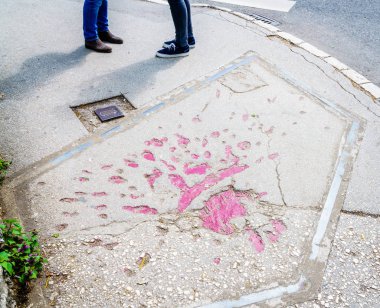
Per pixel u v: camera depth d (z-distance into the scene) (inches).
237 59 169.0
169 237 97.5
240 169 117.3
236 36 186.5
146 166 116.7
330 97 149.2
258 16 213.2
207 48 176.4
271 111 140.3
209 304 84.4
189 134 128.9
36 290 85.0
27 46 171.3
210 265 91.8
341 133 132.2
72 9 205.5
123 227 99.4
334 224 103.0
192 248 95.3
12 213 100.9
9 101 139.3
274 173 116.4
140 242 96.0
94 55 168.1
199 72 160.1
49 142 123.3
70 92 145.3
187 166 117.3
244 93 148.7
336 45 188.2
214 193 109.7
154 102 142.5
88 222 100.1
